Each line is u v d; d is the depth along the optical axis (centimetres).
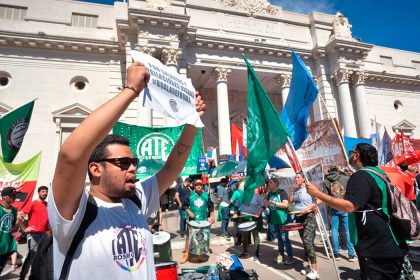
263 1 2389
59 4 1998
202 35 2059
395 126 2706
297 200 693
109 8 2095
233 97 2723
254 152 490
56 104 1853
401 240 299
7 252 573
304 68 531
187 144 241
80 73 1934
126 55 1827
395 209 305
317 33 2405
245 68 2197
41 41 1852
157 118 1788
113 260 155
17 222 593
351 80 2381
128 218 174
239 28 2264
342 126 2264
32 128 1778
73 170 136
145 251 171
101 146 176
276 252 820
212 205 881
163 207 1394
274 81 2458
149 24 1828
